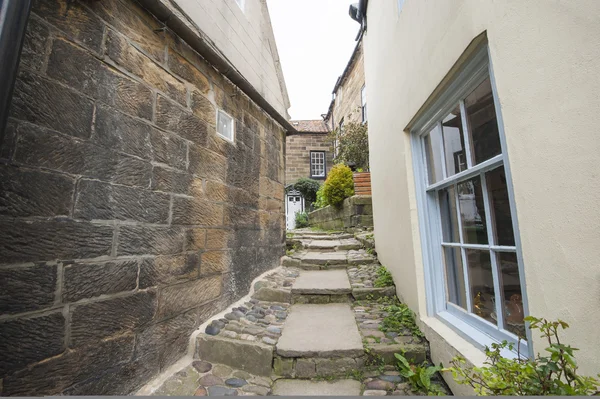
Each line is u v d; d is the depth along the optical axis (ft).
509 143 4.55
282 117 14.92
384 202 13.21
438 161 8.23
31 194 4.48
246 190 11.59
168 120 7.48
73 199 5.07
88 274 5.24
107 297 5.57
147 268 6.55
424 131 8.91
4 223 4.16
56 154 4.85
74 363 4.93
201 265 8.53
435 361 7.22
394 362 7.49
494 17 4.75
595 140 3.15
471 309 6.87
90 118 5.44
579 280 3.37
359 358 7.45
